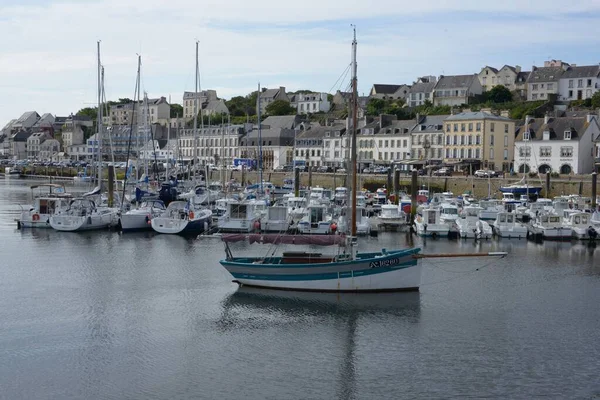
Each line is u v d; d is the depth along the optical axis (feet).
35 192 428.15
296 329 116.37
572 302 134.21
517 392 90.43
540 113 484.33
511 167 436.35
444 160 444.14
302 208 254.27
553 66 560.20
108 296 136.05
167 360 101.96
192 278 151.64
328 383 93.71
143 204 261.03
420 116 477.36
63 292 139.13
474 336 112.78
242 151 566.77
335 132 511.40
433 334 113.80
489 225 230.07
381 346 108.17
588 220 223.51
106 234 218.38
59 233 219.82
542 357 103.04
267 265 138.51
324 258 141.49
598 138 388.78
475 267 168.66
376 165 466.29
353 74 135.74
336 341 110.52
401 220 248.52
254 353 105.09
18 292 138.82
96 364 100.12
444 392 90.63
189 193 275.80
